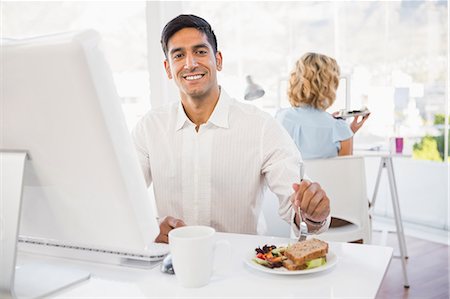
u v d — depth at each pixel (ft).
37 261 3.13
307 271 2.67
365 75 12.50
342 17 12.62
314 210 3.24
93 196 2.34
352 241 7.14
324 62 7.96
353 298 2.40
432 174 11.74
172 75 4.44
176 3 10.88
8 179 2.35
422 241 11.02
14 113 2.22
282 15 12.85
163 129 4.76
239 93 13.00
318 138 7.91
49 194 2.44
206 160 4.57
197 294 2.51
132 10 10.19
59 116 2.15
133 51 10.30
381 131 12.25
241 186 4.56
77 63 1.98
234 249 3.23
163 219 3.64
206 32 4.29
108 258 3.05
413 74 11.71
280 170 4.32
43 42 2.00
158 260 3.02
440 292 8.11
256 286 2.58
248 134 4.54
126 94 10.30
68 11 9.33
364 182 7.02
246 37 12.82
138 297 2.50
